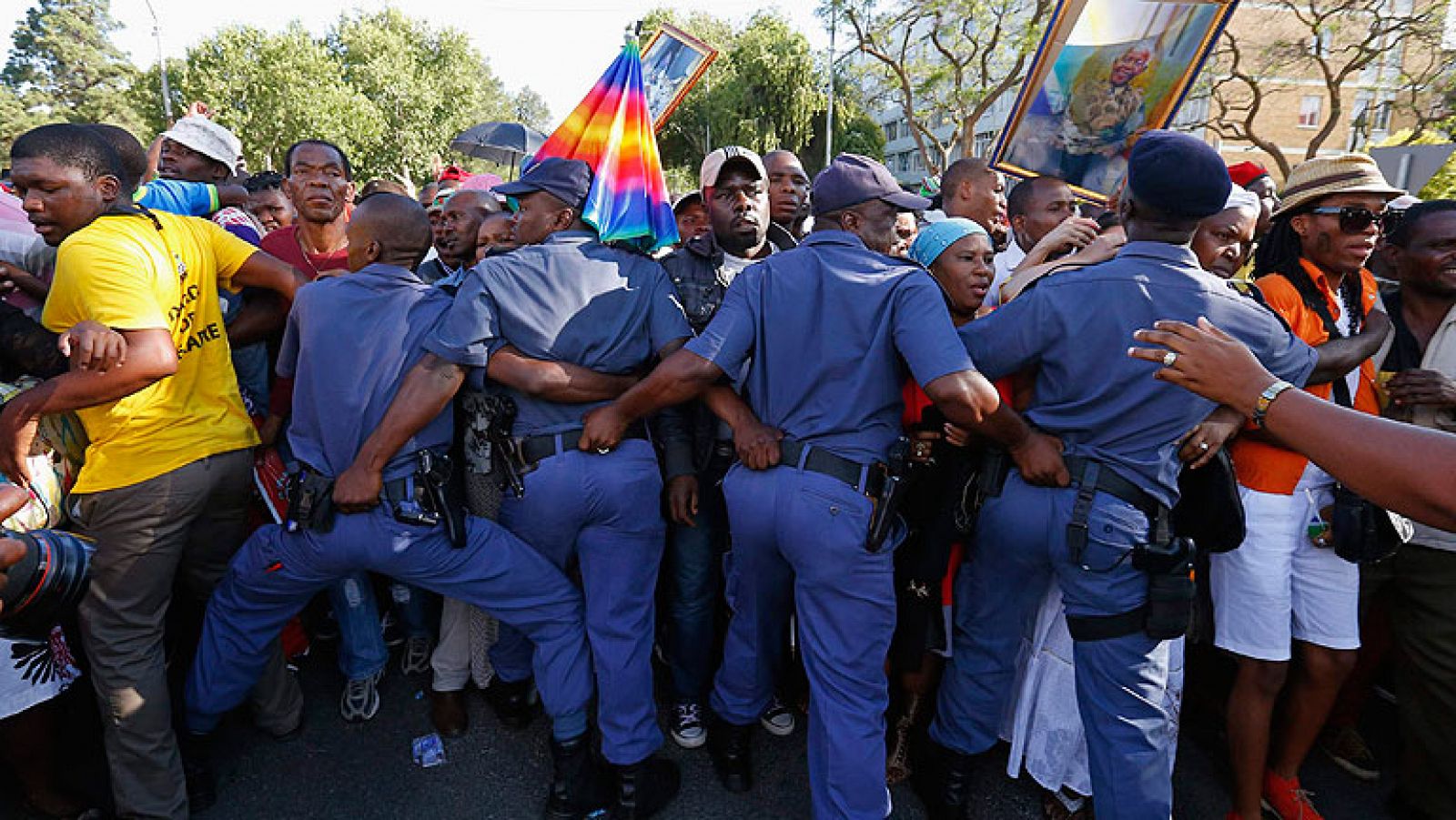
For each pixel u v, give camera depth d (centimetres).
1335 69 2388
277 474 280
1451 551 240
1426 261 254
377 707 288
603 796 242
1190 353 124
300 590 233
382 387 227
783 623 253
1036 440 212
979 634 234
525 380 226
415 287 240
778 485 221
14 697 212
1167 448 203
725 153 295
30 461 227
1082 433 210
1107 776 207
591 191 237
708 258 294
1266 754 239
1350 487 112
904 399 250
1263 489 230
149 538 216
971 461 233
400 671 313
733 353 221
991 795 260
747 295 229
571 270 232
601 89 245
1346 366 240
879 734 217
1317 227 247
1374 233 240
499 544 236
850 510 214
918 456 240
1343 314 256
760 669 251
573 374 230
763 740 283
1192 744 288
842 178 237
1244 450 233
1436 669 246
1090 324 203
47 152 198
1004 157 278
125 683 215
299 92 2972
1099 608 207
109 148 211
